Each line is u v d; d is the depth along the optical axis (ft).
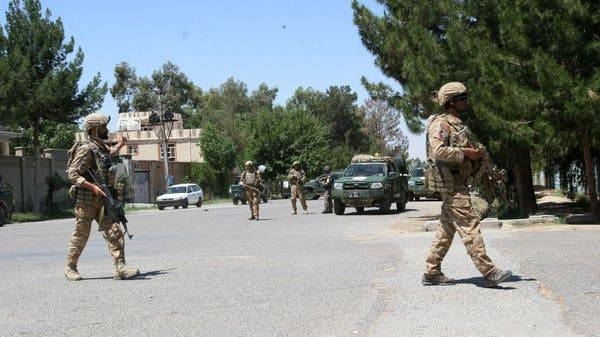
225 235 53.06
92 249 43.01
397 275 27.40
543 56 45.14
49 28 116.26
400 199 85.81
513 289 23.40
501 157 64.59
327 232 53.26
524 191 61.87
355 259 33.40
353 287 25.25
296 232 54.03
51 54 116.26
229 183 209.97
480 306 21.04
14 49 112.47
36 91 110.93
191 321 20.34
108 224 28.53
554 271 26.86
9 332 19.52
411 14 64.08
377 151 301.84
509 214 63.98
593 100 43.93
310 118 222.48
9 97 108.88
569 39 45.88
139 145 245.86
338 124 325.01
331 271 29.45
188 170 196.44
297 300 23.11
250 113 324.80
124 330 19.43
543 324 18.76
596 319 19.13
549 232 42.63
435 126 23.06
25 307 23.08
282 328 19.26
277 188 213.46
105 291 25.79
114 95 318.86
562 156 63.41
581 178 74.49
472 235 23.16
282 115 220.02
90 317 21.25
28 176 121.70
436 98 57.06
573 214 57.67
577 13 46.37
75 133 214.48
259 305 22.43
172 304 22.94
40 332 19.44
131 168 167.02
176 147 242.17
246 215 86.28
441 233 24.13
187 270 31.09
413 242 40.88
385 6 68.64
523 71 48.85
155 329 19.45
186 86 325.01
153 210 133.49
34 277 30.22
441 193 23.71
